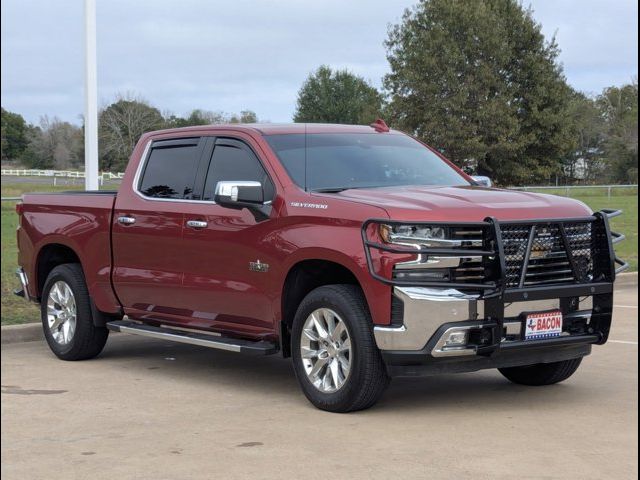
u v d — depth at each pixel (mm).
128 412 7035
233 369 8883
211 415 6875
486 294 6449
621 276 16094
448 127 55875
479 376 8305
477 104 57531
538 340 6703
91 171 12492
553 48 60656
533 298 6641
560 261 6949
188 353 9859
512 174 59062
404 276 6426
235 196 7293
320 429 6355
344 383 6734
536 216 6750
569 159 79250
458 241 6480
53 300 9602
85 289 9312
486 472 5270
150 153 8836
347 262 6641
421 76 56438
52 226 9602
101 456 5781
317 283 7414
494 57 57750
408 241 6414
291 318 7344
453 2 57875
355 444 5934
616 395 7391
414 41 58438
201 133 8383
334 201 6887
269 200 7477
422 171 8070
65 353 9391
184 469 5449
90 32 12406
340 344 6816
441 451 5734
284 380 8305
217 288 7801
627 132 72500
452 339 6410
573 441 5953
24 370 8891
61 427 6582
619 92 82625
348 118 89625
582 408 6930
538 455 5621
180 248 8148
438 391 7625
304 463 5512
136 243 8625
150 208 8500
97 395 7684
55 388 7996
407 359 6418
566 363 7559
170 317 8406
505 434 6145
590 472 5262
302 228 7035
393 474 5254
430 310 6340
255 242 7422
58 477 5355
